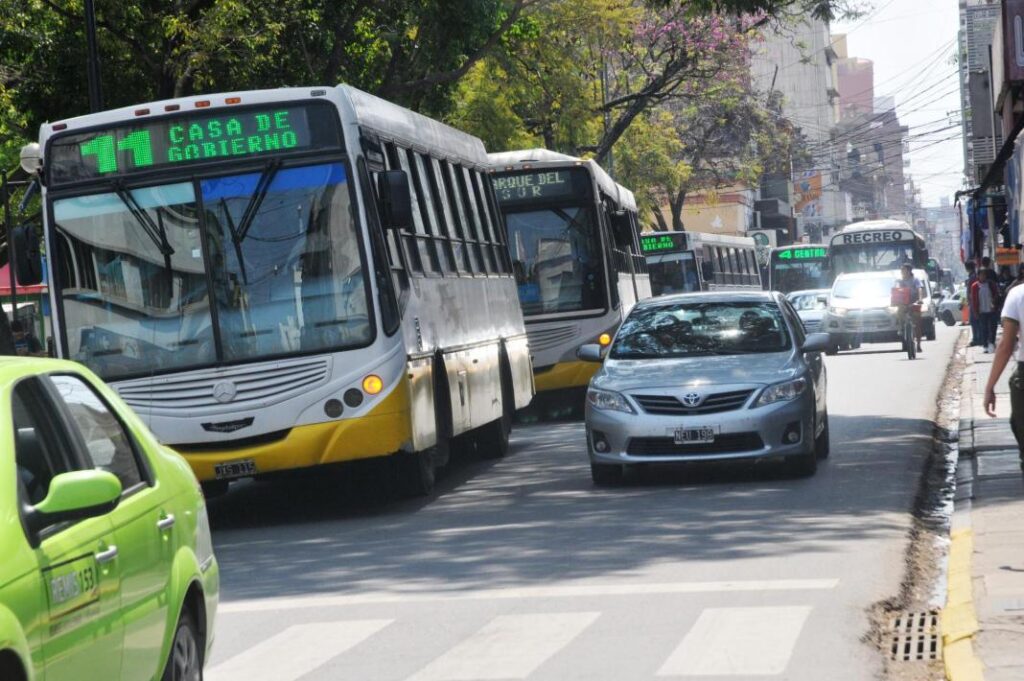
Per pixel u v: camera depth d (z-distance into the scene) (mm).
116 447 8070
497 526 17141
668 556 14312
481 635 11195
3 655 6000
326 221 18531
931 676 9695
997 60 44938
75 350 18562
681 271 56188
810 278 81312
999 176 48062
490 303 24922
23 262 19172
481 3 35688
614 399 19609
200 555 8750
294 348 18328
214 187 18578
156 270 18547
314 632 11656
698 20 54438
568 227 33000
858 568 13352
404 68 37344
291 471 19328
